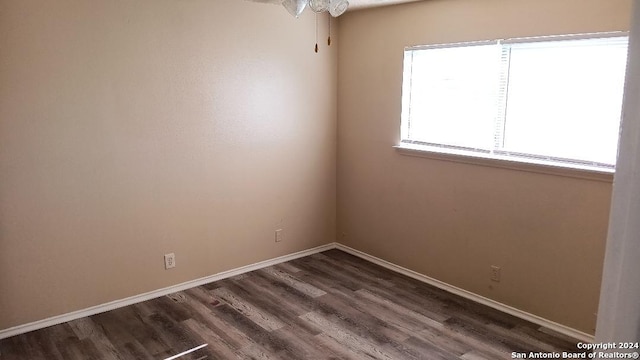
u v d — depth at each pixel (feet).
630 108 2.02
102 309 10.84
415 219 12.78
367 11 13.12
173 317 10.64
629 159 2.04
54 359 8.97
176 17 10.89
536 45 9.89
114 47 10.12
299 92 13.52
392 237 13.51
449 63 11.59
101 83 10.07
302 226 14.42
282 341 9.70
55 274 10.09
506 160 10.44
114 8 10.00
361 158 14.06
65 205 10.00
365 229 14.32
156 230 11.39
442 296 11.89
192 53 11.27
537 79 9.98
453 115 11.69
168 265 11.73
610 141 9.04
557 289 10.10
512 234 10.71
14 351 9.21
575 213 9.61
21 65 9.09
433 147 12.21
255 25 12.26
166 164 11.28
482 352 9.36
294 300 11.59
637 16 1.97
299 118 13.67
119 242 10.86
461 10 11.03
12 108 9.11
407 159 12.73
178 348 9.39
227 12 11.70
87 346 9.42
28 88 9.22
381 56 13.00
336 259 14.42
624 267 2.10
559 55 9.58
